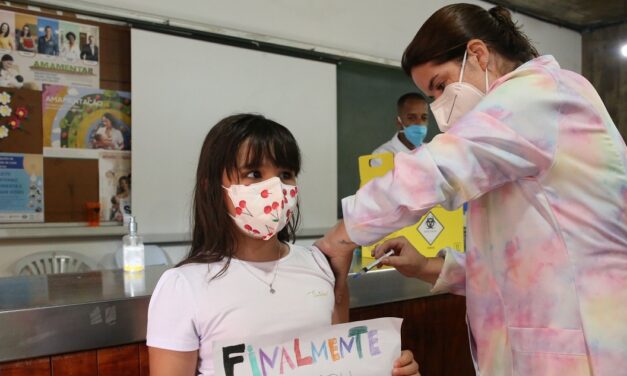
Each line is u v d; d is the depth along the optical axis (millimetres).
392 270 1312
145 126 3021
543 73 832
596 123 834
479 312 955
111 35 2982
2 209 2699
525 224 866
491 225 920
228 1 3338
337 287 1000
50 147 2830
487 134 771
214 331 830
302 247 1014
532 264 860
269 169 892
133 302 970
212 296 840
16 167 2732
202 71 3211
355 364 854
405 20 4262
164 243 3039
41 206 2809
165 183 3100
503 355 920
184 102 3150
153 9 3061
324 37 3797
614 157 834
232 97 3334
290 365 813
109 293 1012
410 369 899
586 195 829
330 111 3799
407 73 1034
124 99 3055
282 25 3582
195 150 3199
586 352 822
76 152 2910
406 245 1156
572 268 831
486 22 943
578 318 827
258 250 920
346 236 934
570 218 834
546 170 824
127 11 2951
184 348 817
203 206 916
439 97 997
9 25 2686
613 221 833
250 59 3402
